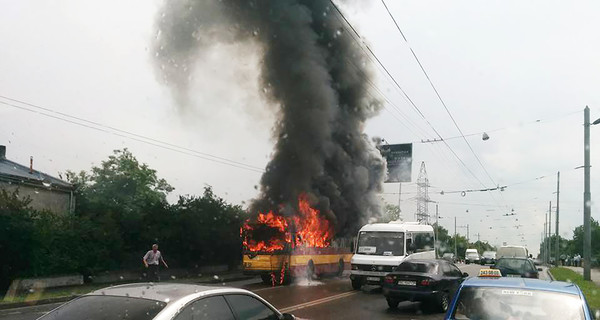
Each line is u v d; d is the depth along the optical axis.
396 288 13.28
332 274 26.16
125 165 44.44
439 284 13.17
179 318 4.11
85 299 4.46
